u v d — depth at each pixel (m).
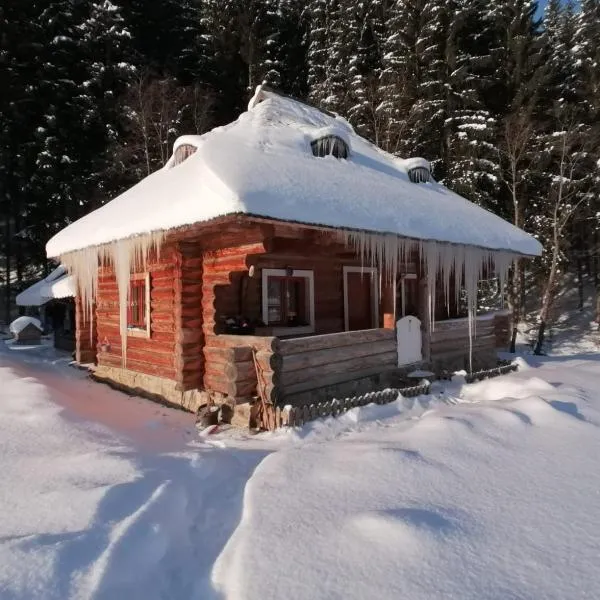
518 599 2.33
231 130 8.92
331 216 6.36
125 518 3.27
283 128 9.45
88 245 8.09
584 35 25.61
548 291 18.50
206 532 3.44
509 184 20.30
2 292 26.61
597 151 19.89
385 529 2.97
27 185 23.64
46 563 2.64
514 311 19.23
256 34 26.83
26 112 24.03
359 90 22.39
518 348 20.20
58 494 3.61
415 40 22.50
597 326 21.84
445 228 8.51
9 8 23.92
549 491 3.62
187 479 4.07
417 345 9.38
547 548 2.79
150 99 21.61
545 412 5.65
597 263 24.69
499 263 10.33
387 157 12.00
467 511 3.28
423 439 4.86
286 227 6.37
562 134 19.20
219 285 7.16
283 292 8.53
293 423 6.00
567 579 2.49
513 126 19.88
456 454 4.41
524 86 20.88
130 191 10.12
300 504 3.50
